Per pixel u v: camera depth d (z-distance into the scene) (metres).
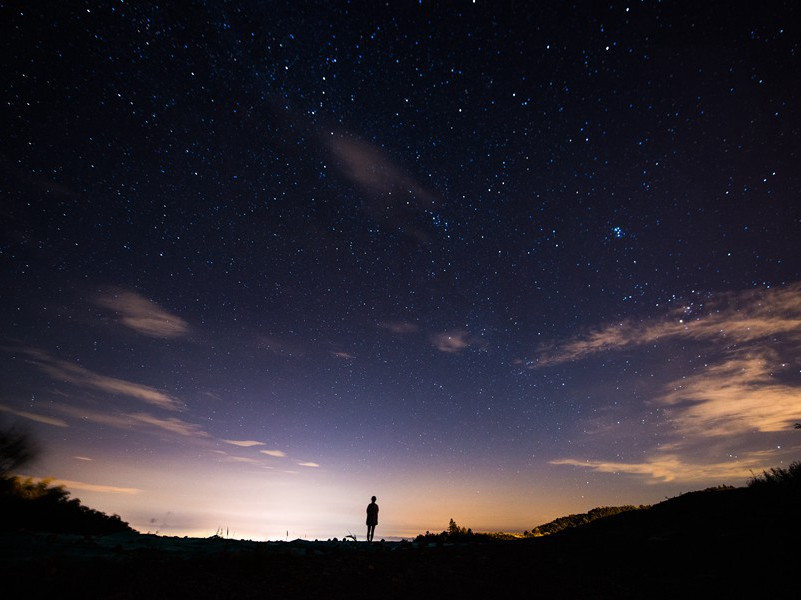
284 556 7.93
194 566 6.70
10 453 11.55
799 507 7.59
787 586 5.19
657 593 5.65
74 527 11.40
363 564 7.64
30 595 5.03
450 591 6.25
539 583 6.40
